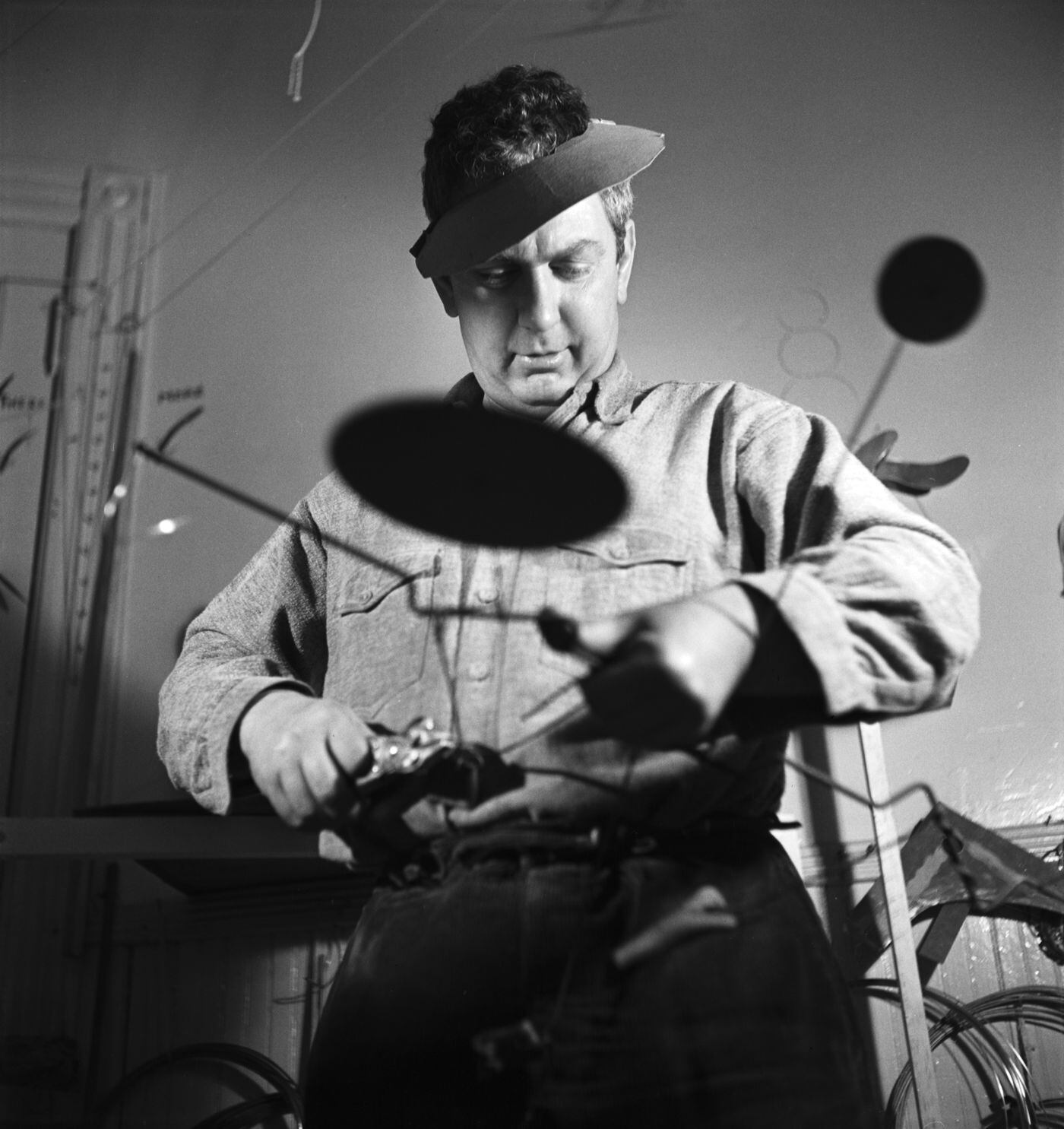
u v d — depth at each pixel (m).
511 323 1.04
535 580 0.94
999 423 1.90
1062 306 1.94
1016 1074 1.52
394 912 0.90
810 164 2.07
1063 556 1.75
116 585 2.09
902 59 2.11
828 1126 0.78
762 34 2.16
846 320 1.96
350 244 2.22
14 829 1.40
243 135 2.32
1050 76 2.07
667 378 1.96
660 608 0.75
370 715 0.94
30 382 2.20
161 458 0.99
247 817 1.42
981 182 2.03
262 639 1.12
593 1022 0.80
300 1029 1.74
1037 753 1.73
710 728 0.77
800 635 0.76
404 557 1.00
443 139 1.15
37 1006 1.82
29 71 2.39
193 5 2.40
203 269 2.25
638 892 0.82
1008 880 1.57
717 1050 0.79
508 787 0.87
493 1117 0.82
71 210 2.30
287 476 2.10
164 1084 1.76
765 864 0.88
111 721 2.03
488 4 2.29
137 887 1.89
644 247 2.05
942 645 0.81
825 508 0.92
